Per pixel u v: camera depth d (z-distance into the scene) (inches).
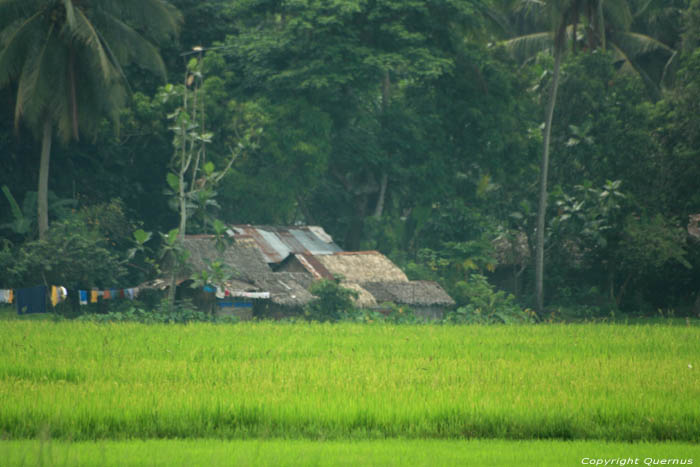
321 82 5462.6
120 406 1686.8
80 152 5600.4
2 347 2687.0
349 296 4771.2
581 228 5841.5
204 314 4510.3
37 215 5068.9
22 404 1681.8
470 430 1640.0
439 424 1667.1
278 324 4175.7
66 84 4574.3
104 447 1338.6
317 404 1740.9
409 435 1621.6
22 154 5438.0
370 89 5792.3
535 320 5398.6
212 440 1517.0
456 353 2842.0
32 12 4564.5
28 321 3956.7
